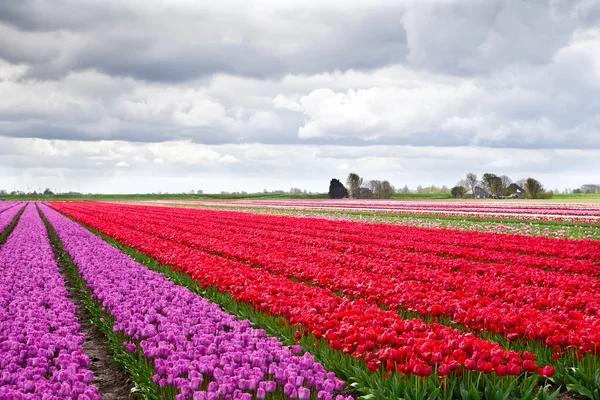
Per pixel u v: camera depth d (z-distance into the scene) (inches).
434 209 2212.1
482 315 370.9
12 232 1353.3
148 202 4237.2
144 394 305.0
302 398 261.3
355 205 2817.4
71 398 270.5
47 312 463.5
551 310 412.8
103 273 649.6
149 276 633.6
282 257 731.4
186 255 724.7
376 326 355.6
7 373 298.4
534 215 1737.2
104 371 372.8
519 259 708.0
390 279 558.9
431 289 526.3
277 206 2908.5
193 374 283.0
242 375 284.5
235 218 1756.9
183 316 430.3
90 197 6958.7
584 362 312.7
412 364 275.0
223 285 513.3
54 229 1454.2
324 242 976.3
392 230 1185.4
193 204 3575.3
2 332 389.7
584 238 1050.1
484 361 287.0
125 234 1098.7
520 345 353.4
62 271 786.2
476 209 2153.1
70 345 359.3
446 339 316.5
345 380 317.1
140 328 379.6
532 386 275.0
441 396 277.4
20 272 689.0
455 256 807.1
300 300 441.4
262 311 442.0
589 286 511.2
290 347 370.6
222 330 396.8
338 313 395.2
